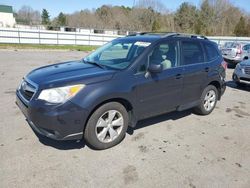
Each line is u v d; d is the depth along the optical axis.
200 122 4.93
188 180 3.01
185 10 66.38
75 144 3.70
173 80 4.27
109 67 3.84
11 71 9.43
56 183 2.82
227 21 65.81
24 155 3.34
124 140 3.93
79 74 3.48
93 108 3.31
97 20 74.00
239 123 5.02
